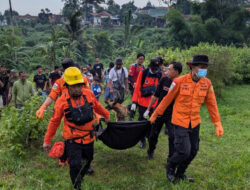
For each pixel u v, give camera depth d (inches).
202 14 1759.4
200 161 185.9
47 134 135.4
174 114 147.3
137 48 1612.9
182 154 142.0
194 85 141.3
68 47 1085.8
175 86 144.0
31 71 992.2
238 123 281.4
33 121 201.3
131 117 256.1
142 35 2412.6
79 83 126.8
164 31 2640.3
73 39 1160.8
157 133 179.6
